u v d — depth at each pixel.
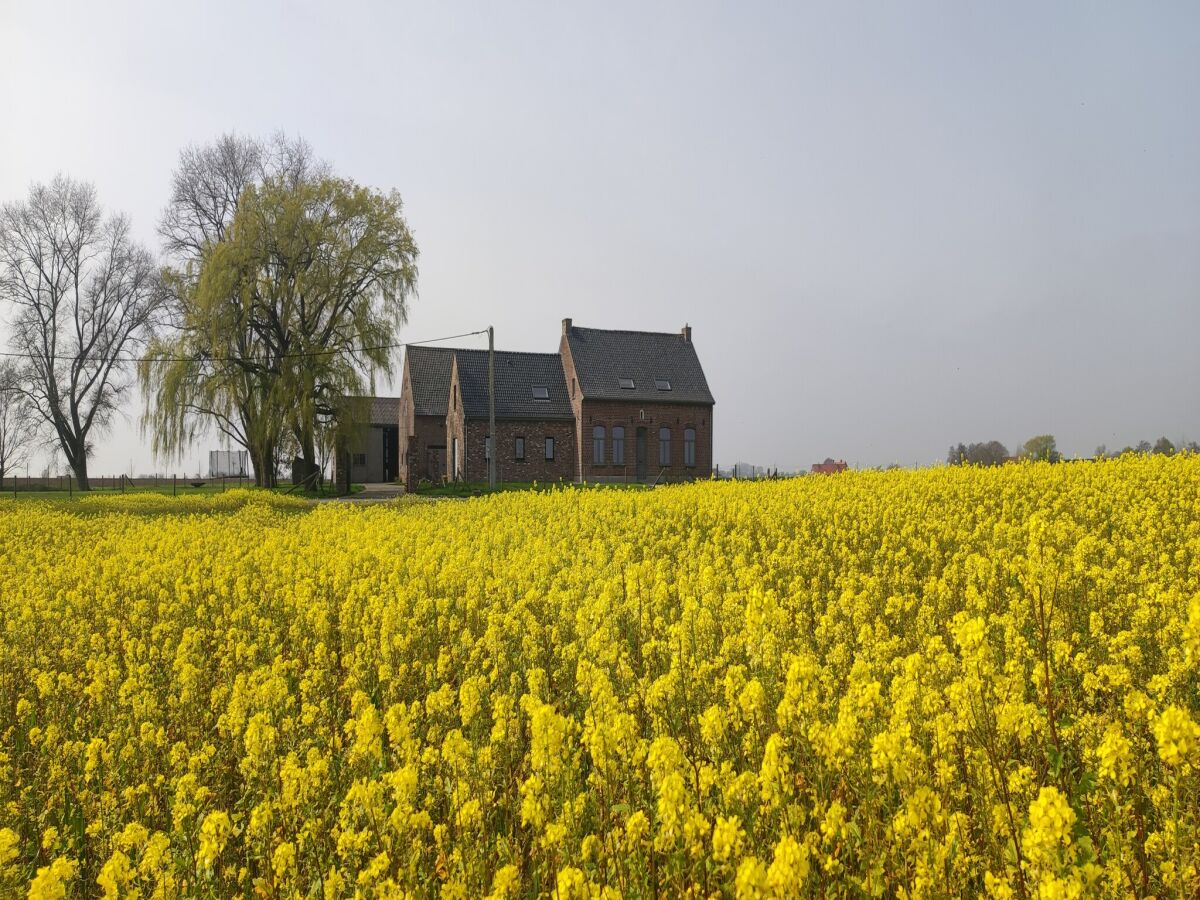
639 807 4.59
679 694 5.87
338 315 44.00
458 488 41.12
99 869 5.28
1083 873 3.34
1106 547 9.91
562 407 49.12
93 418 52.47
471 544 15.40
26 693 8.17
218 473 72.94
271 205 43.41
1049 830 3.24
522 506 21.88
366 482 62.44
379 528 18.23
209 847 4.36
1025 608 7.20
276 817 5.11
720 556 11.84
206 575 13.03
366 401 42.59
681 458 50.09
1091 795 4.39
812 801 4.56
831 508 15.78
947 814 3.92
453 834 4.48
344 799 4.80
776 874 3.03
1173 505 13.26
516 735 5.51
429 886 4.26
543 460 48.28
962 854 3.86
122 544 16.72
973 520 13.95
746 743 4.82
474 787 4.82
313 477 42.72
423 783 5.15
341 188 44.28
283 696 6.66
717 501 18.47
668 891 3.77
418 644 8.50
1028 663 6.23
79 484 51.72
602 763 4.32
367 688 7.55
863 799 4.18
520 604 9.22
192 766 5.72
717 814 4.15
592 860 4.08
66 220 51.28
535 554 13.12
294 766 4.98
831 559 11.55
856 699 4.73
